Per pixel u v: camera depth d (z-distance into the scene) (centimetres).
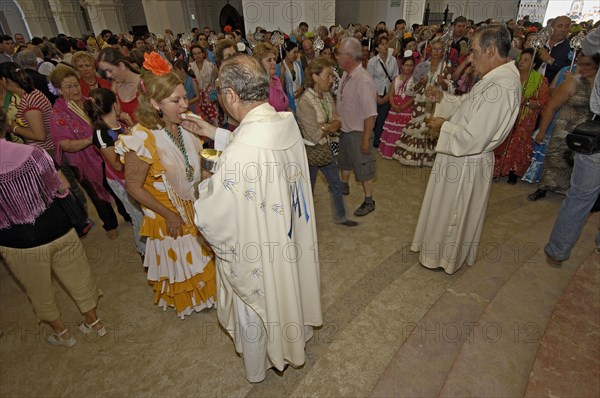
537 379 172
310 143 313
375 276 293
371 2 1327
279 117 154
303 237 183
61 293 288
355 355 224
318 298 202
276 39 421
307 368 217
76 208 211
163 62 186
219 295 197
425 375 203
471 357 200
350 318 252
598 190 229
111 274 309
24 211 178
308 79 304
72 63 344
